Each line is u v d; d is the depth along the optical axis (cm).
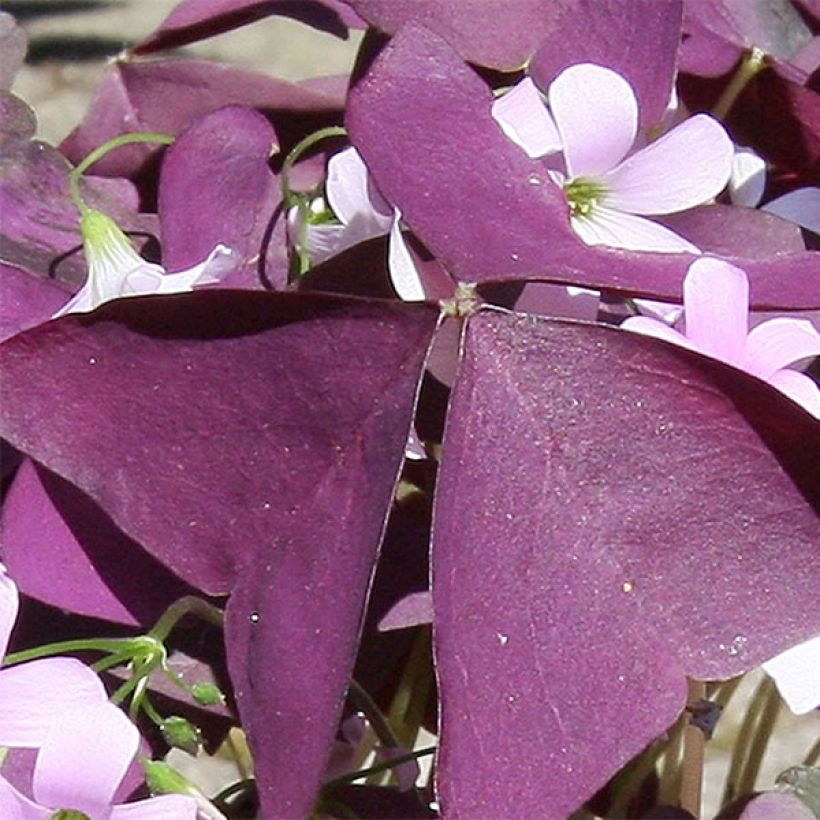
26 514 35
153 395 33
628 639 33
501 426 33
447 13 38
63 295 37
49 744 32
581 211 36
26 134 39
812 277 34
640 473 33
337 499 33
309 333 33
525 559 33
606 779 32
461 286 33
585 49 38
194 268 36
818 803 36
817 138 39
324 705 32
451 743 32
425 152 34
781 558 33
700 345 33
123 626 36
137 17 239
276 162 41
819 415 34
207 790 84
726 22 40
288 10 41
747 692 92
